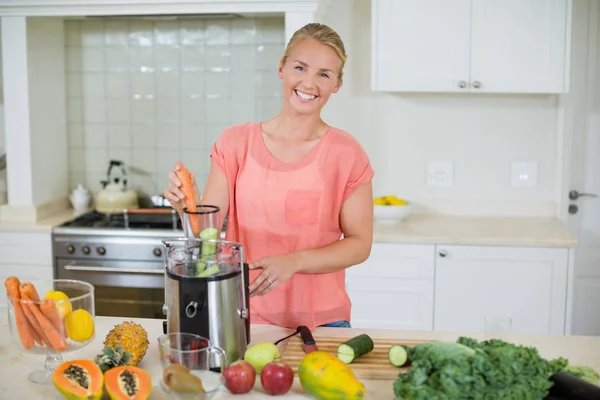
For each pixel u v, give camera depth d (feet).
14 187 11.30
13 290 4.67
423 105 11.65
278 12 10.52
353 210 6.31
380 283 10.33
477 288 10.18
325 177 6.19
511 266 10.09
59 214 11.89
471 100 11.57
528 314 10.17
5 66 11.07
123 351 4.76
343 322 6.35
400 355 5.01
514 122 11.57
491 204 11.76
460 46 10.50
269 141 6.28
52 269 10.84
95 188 12.74
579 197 11.95
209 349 4.50
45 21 11.65
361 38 11.53
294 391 4.72
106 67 12.40
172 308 5.02
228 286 4.97
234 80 12.18
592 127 11.75
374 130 11.78
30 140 11.21
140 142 12.53
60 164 12.33
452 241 10.08
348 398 4.41
